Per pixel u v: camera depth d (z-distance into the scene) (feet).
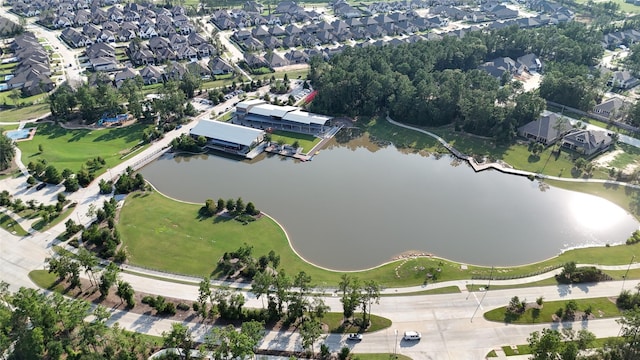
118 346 278.87
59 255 350.64
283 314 314.14
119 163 501.97
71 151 522.47
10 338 276.41
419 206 437.58
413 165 513.45
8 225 400.06
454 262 366.02
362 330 304.50
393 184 475.72
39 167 465.88
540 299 319.88
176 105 591.37
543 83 630.74
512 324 306.96
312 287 319.68
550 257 372.38
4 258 363.15
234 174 495.41
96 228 384.88
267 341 296.51
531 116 553.64
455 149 535.19
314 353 288.10
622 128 565.12
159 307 312.50
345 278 306.55
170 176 490.08
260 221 412.16
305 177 488.85
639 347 263.90
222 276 348.79
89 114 587.27
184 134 543.39
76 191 451.12
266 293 308.81
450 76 602.44
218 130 550.36
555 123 532.73
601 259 365.61
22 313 277.85
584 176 474.90
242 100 652.89
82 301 301.22
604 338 293.64
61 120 589.73
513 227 407.23
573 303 312.91
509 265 363.97
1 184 458.50
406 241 390.01
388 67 642.22
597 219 416.05
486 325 306.76
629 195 444.14
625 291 321.73
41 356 270.67
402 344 294.46
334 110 622.95
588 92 593.83
